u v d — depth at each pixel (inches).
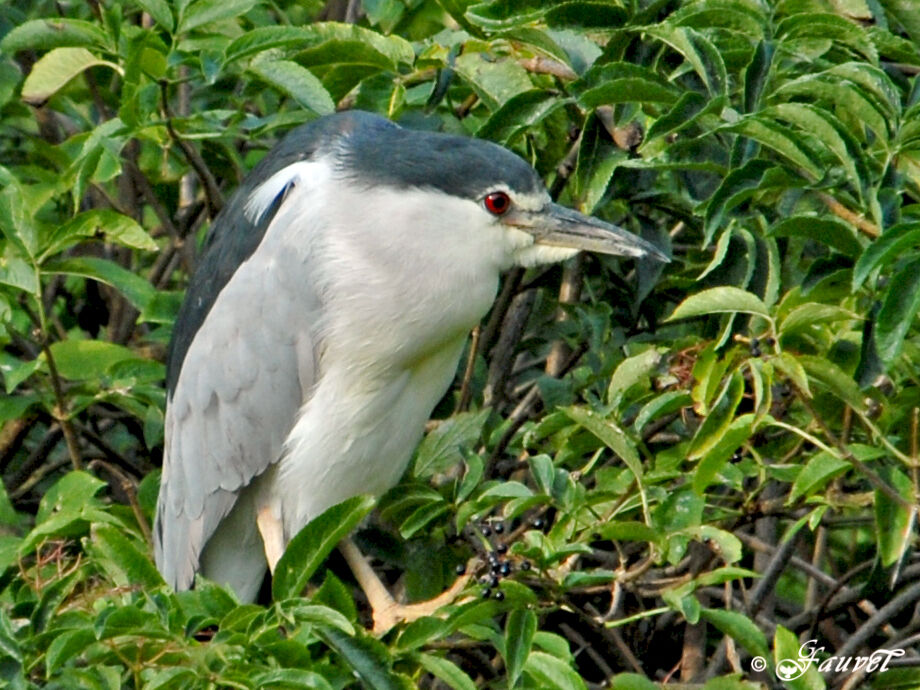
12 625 235.8
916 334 270.7
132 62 299.3
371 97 336.5
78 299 420.8
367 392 320.5
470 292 315.9
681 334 338.0
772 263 260.7
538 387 326.3
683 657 313.0
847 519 317.1
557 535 261.4
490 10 306.5
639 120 306.5
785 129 254.2
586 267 354.6
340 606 244.4
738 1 278.1
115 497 385.7
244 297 323.0
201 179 341.7
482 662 290.5
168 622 227.0
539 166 334.3
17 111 398.9
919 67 310.8
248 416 323.3
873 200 247.1
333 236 315.9
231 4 305.0
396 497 303.4
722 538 244.1
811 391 261.9
